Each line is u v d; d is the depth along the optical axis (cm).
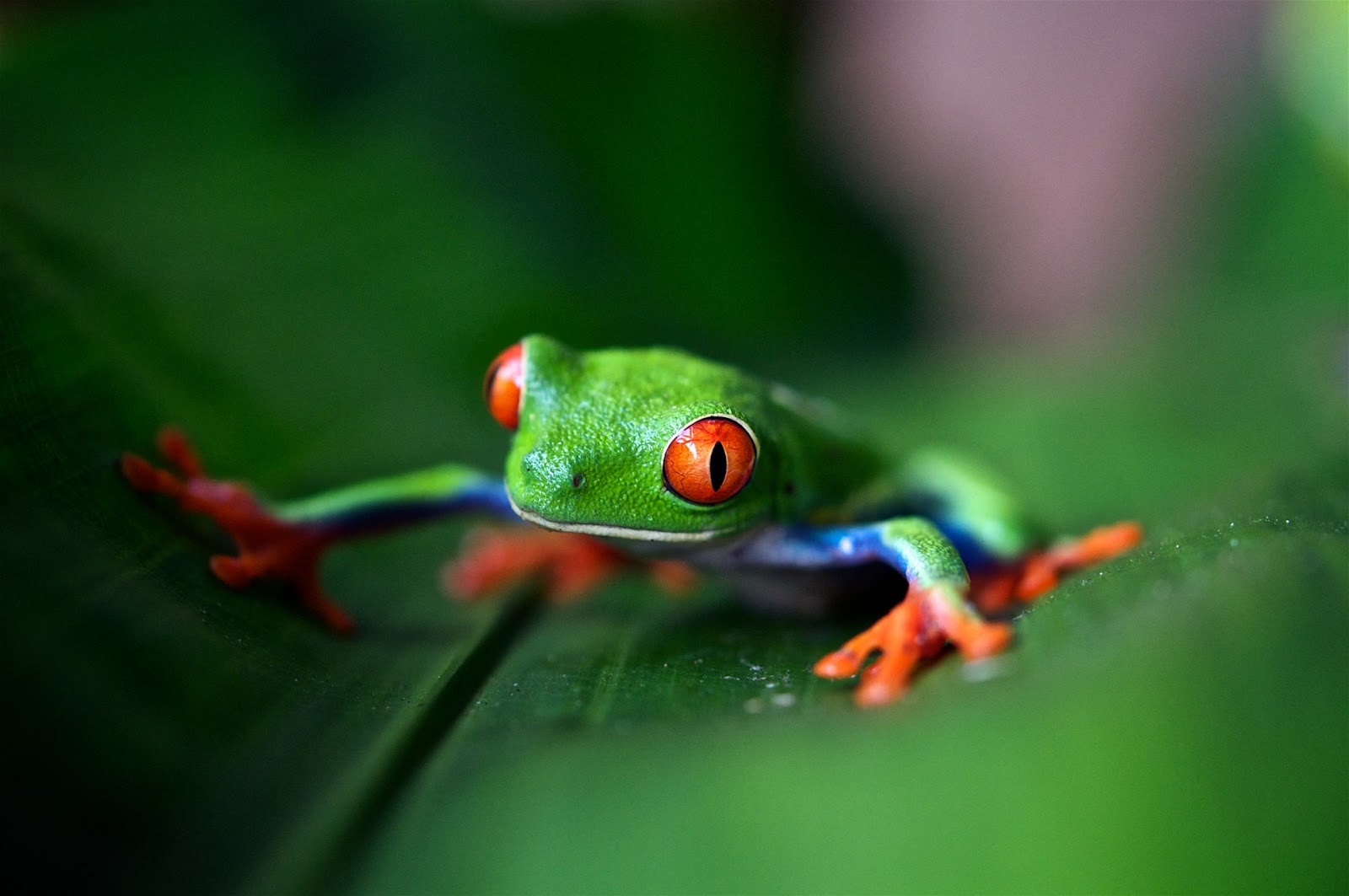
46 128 24
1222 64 38
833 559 23
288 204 26
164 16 26
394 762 19
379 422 25
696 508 22
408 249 27
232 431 23
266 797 19
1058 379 29
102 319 22
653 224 29
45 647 19
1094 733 19
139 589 20
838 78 38
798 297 31
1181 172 38
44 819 18
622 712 20
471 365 26
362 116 27
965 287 39
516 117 28
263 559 22
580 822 19
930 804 19
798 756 19
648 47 30
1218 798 19
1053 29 48
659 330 28
